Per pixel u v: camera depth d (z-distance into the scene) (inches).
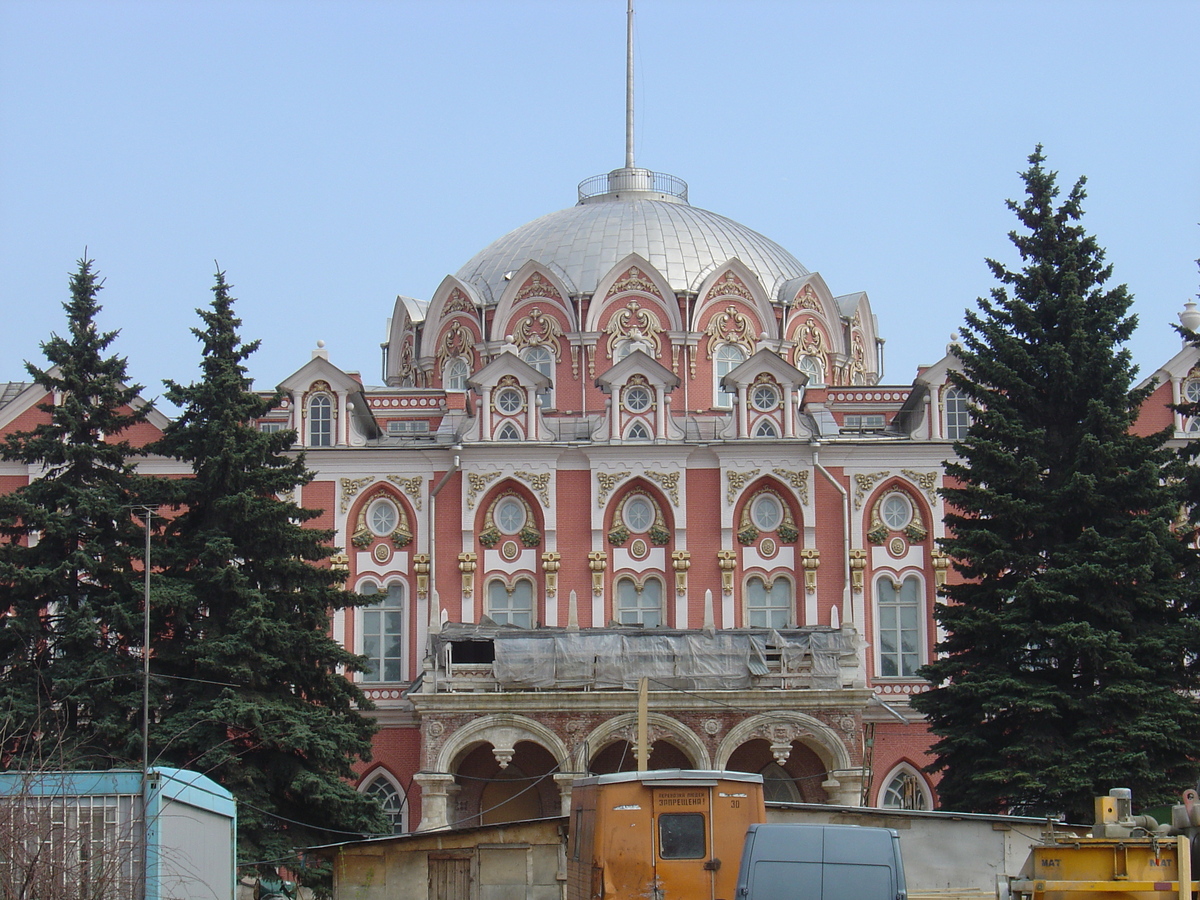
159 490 2142.0
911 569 2795.3
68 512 2095.2
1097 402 2036.2
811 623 2768.2
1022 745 1926.7
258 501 2122.3
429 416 3016.7
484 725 2474.2
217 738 1980.8
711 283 3122.5
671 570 2785.4
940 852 1802.4
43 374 2161.7
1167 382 2935.5
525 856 1942.7
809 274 3221.0
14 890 1171.9
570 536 2797.7
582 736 2477.9
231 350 2215.8
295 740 1988.2
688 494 2807.6
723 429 2960.1
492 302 3179.1
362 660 2161.7
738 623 2770.7
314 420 2861.7
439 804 2458.2
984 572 2065.7
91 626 1999.3
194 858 1395.2
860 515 2802.7
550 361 3107.8
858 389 3038.9
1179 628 1989.4
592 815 1428.4
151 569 2138.3
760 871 1163.3
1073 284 2105.1
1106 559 1977.1
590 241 3233.3
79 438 2145.7
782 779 2642.7
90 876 1234.0
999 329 2130.9
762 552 2797.7
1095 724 1940.2
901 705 2719.0
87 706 1978.3
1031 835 1792.6
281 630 2068.2
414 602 2778.1
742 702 2487.7
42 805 1252.5
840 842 1163.3
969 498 2091.5
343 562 2790.4
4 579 2033.7
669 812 1396.4
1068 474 2063.2
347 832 2050.9
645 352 2859.3
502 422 2854.3
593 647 2527.1
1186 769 1936.5
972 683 1979.6
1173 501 2046.0
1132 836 1083.9
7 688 1971.0
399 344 3368.6
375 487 2815.0
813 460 2805.1
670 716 2490.2
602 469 2807.6
